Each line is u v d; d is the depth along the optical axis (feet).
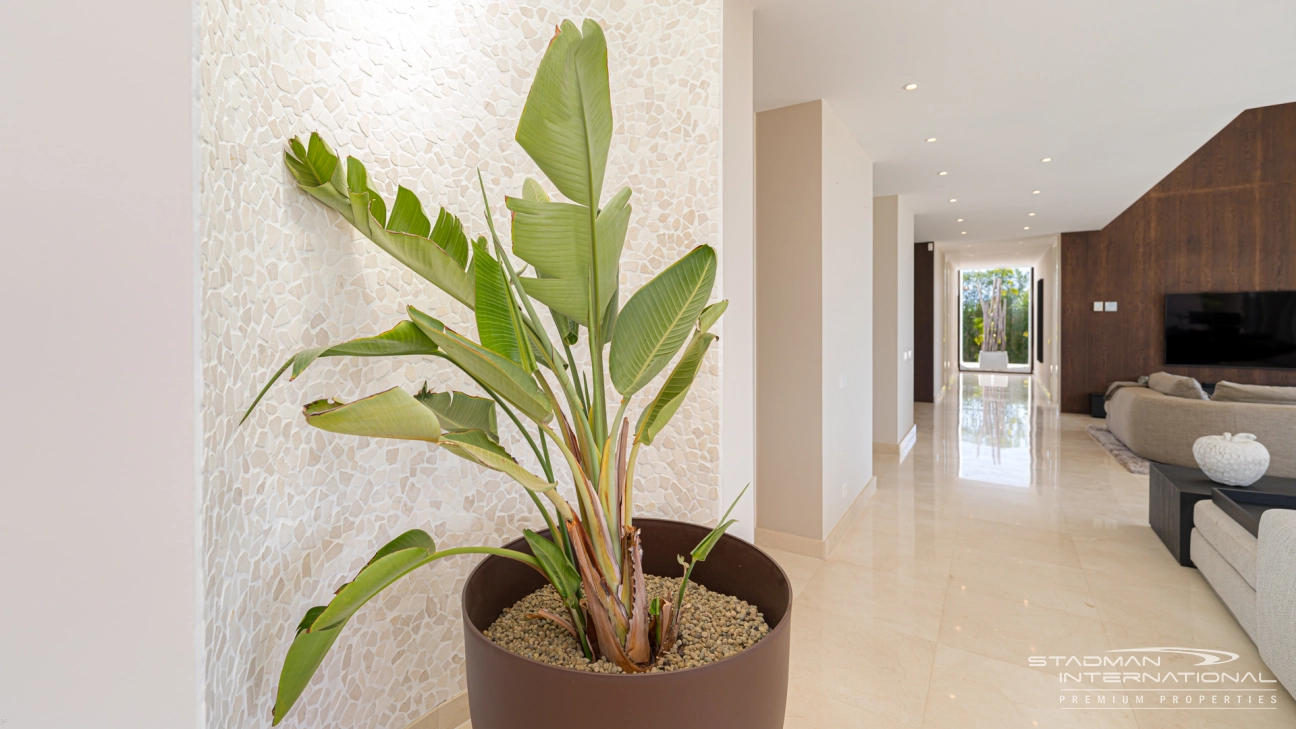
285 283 3.77
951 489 14.58
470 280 3.48
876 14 7.61
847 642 7.44
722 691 2.97
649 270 6.08
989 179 16.26
